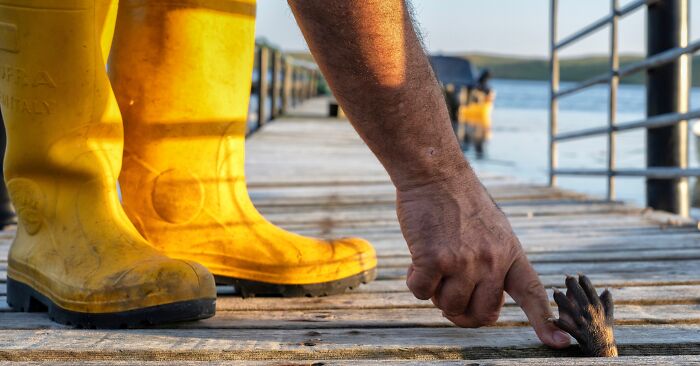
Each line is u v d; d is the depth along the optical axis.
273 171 3.53
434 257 0.92
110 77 1.19
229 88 1.20
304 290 1.22
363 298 1.22
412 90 0.87
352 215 2.23
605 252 1.62
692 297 1.21
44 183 1.10
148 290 1.04
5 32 1.05
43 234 1.12
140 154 1.18
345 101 0.87
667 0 2.53
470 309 0.95
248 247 1.21
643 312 1.13
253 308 1.16
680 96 2.56
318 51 0.85
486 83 17.19
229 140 1.22
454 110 16.06
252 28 1.22
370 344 0.99
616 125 2.62
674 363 0.89
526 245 1.72
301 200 2.58
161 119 1.18
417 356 0.97
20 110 1.07
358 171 3.55
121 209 1.12
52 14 1.04
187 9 1.16
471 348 0.97
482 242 0.92
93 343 0.99
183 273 1.05
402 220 0.94
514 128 13.67
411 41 0.86
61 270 1.08
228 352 0.96
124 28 1.17
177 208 1.19
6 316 1.12
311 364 0.91
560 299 0.95
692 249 1.65
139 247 1.09
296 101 11.54
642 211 2.34
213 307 1.08
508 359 0.91
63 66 1.06
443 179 0.92
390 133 0.89
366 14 0.83
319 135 6.03
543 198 2.68
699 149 7.11
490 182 3.17
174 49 1.16
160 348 0.96
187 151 1.19
